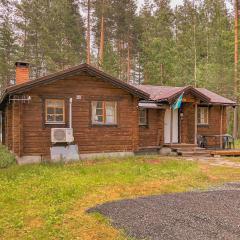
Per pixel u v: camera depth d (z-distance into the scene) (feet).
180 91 67.05
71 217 25.73
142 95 62.03
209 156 65.67
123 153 61.00
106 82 59.62
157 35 141.38
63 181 38.42
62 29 134.92
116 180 39.40
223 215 25.09
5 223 24.59
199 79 124.98
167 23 149.59
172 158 60.44
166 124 72.13
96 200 30.83
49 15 137.18
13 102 54.34
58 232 22.62
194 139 71.46
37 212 27.04
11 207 28.66
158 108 67.92
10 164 52.44
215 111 78.33
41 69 140.46
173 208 27.22
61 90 56.03
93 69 57.41
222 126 79.05
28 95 53.52
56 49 132.77
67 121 56.39
